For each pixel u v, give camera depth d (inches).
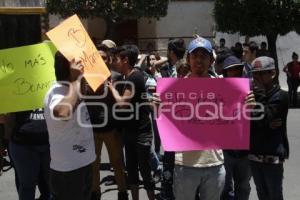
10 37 270.4
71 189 170.2
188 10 1066.1
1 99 195.9
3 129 243.8
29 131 207.6
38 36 274.1
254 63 198.1
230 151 219.8
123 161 267.0
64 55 165.9
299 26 709.9
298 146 418.3
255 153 200.5
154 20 1067.3
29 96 197.3
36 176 214.2
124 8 827.4
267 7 701.9
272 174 199.8
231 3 725.3
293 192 285.7
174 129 178.4
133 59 243.8
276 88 196.7
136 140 246.2
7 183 308.8
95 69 175.3
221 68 237.8
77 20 175.9
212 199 183.2
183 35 1068.5
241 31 732.7
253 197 276.1
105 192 289.3
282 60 916.0
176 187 182.5
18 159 210.7
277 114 194.9
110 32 851.4
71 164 168.2
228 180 224.5
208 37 1055.0
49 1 810.2
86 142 172.2
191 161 178.5
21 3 294.4
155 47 1064.8
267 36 731.4
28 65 197.0
